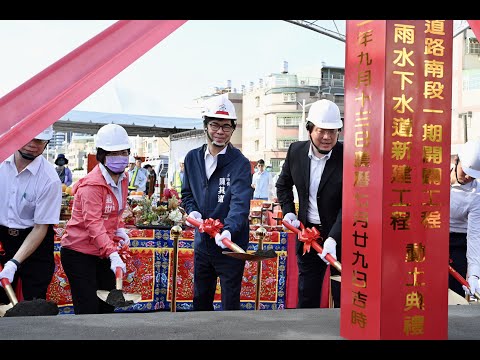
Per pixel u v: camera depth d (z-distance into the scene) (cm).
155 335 171
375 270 153
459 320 203
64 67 148
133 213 424
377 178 151
